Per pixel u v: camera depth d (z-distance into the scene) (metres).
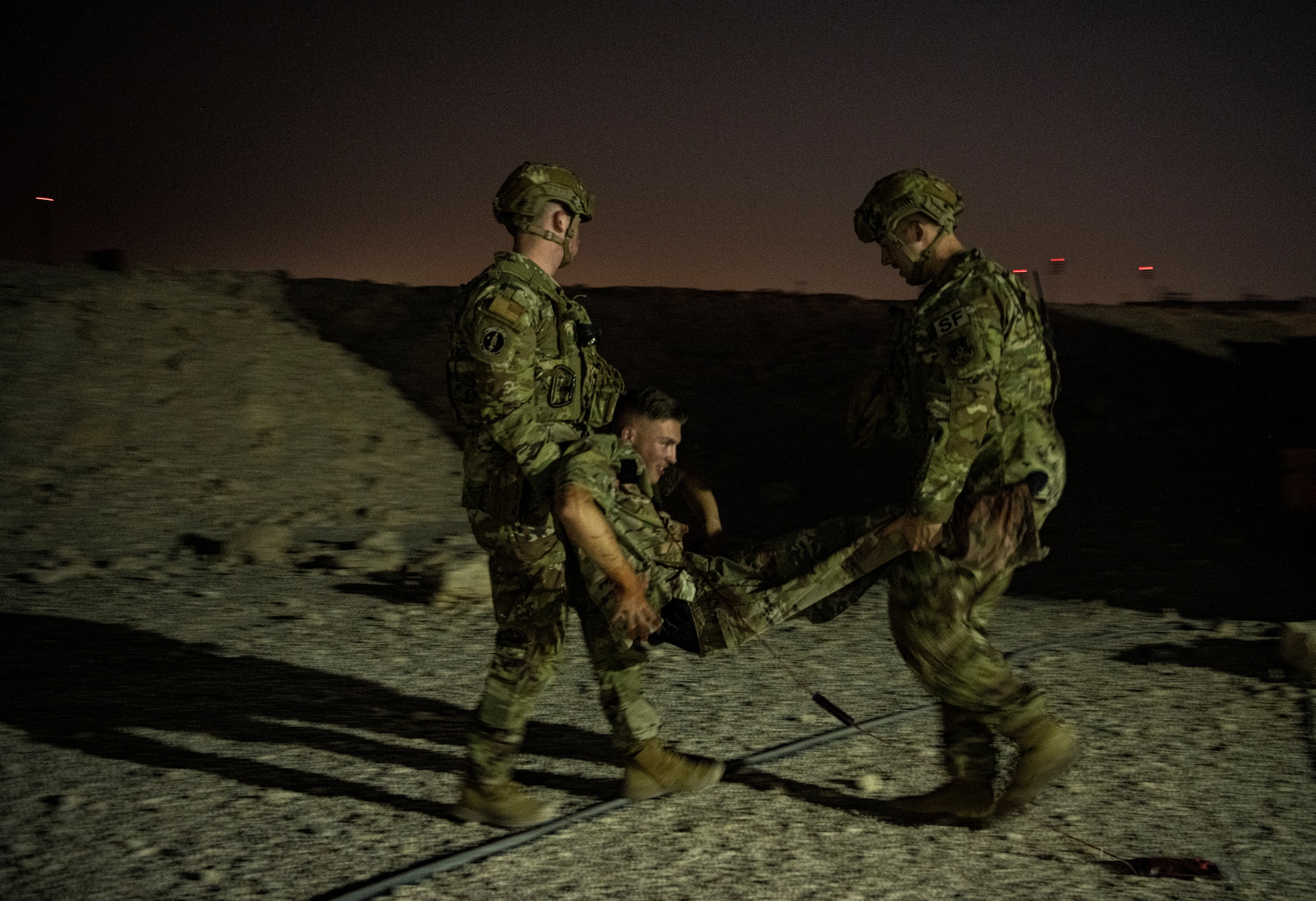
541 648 3.46
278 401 11.20
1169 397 12.68
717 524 3.75
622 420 3.57
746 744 4.27
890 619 3.37
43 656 5.30
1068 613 6.35
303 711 4.61
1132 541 8.21
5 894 3.06
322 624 5.95
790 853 3.35
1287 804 3.73
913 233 3.33
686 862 3.28
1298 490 8.94
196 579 6.91
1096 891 3.14
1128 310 16.11
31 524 8.14
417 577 7.01
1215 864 3.28
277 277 15.10
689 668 5.27
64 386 10.98
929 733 4.39
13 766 3.96
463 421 3.46
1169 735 4.37
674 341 14.02
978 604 3.35
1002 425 3.28
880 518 3.32
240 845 3.37
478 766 3.49
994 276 3.21
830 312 15.38
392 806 3.66
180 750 4.15
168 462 9.66
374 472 9.86
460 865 3.24
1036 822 3.58
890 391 3.40
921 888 3.15
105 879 3.15
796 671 5.23
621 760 4.07
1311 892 3.14
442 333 13.36
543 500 3.30
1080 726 4.48
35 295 13.26
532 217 3.41
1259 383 13.17
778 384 12.89
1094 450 11.09
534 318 3.27
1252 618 6.19
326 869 3.22
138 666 5.18
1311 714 4.61
